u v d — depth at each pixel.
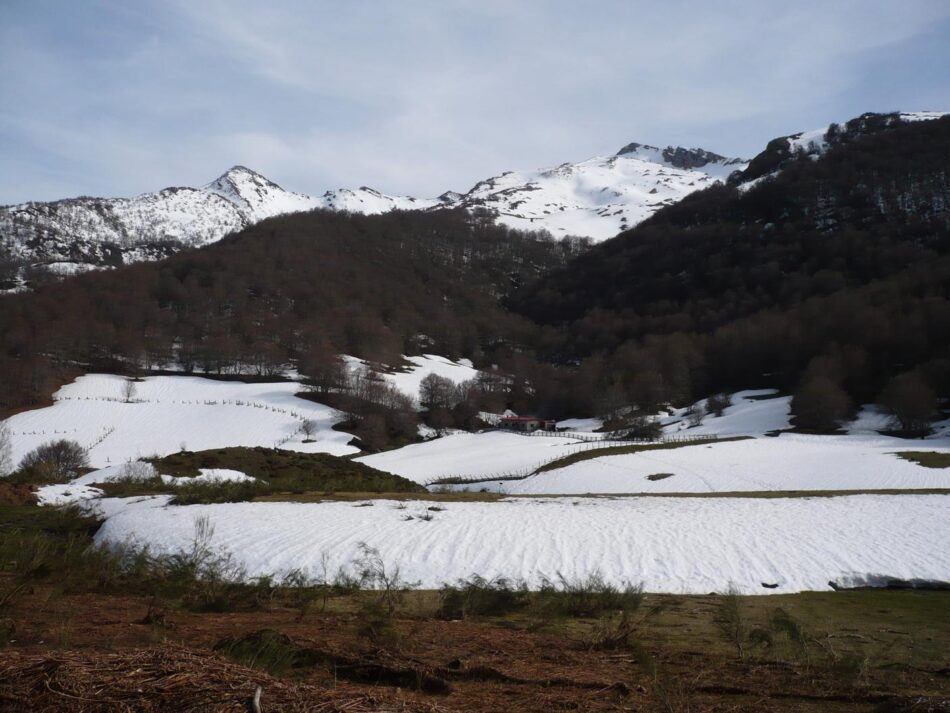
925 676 6.63
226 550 16.64
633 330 153.88
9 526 20.44
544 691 5.30
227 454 39.78
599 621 10.02
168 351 128.62
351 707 3.66
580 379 120.31
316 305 169.25
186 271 183.75
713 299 155.75
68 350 118.25
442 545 17.25
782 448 57.84
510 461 68.38
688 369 114.88
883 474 42.97
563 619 10.09
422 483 62.03
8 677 3.95
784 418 84.56
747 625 9.66
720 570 15.02
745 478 45.81
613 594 11.64
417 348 157.50
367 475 40.28
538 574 14.80
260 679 4.02
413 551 16.70
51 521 21.25
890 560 15.47
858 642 8.88
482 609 10.66
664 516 21.66
